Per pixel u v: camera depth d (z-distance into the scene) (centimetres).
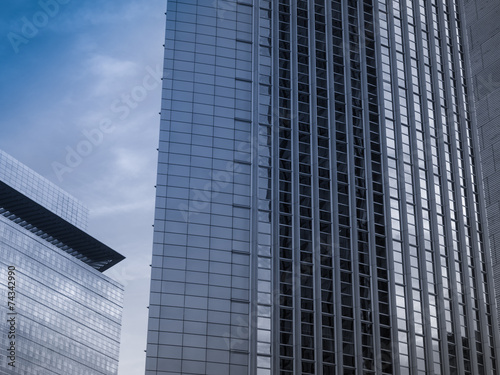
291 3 10350
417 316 9231
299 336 8281
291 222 8931
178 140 9112
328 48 10281
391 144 10144
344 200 9381
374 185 9694
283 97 9712
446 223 10156
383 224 9531
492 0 4550
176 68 9562
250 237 8712
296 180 9194
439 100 10925
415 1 11450
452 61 11462
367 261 9169
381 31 10862
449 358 9288
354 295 8831
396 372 8719
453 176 10581
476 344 9638
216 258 8494
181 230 8575
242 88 9625
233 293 8350
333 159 9550
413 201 9981
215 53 9756
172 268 8338
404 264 9425
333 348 8425
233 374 7938
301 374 8106
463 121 11062
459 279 9919
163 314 8056
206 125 9275
